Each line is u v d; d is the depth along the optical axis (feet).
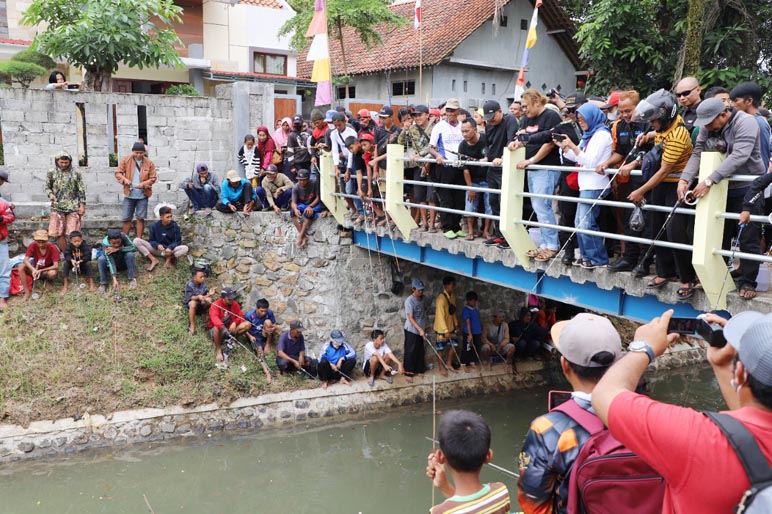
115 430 32.24
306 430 34.83
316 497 28.91
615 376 7.45
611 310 22.47
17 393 32.12
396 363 39.29
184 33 59.00
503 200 23.79
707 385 43.01
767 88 35.65
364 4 53.42
